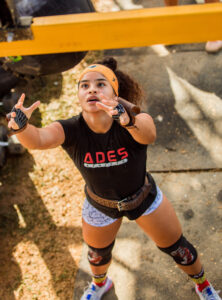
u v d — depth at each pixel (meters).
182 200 3.20
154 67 4.33
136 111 1.57
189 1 4.94
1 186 3.58
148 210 1.99
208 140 3.58
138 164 1.85
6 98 3.98
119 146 1.77
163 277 2.77
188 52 4.42
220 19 1.15
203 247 2.89
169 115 3.82
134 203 1.92
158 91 4.06
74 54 1.98
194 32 1.19
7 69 2.05
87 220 2.07
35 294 2.86
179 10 1.15
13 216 3.35
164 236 2.05
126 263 2.88
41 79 4.30
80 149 1.81
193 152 3.51
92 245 2.16
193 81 4.11
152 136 1.75
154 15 1.15
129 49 4.59
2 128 3.78
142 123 1.69
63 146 1.82
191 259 2.19
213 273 2.74
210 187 3.25
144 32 1.19
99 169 1.83
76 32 1.20
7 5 1.15
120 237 3.03
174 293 2.68
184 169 3.40
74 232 3.17
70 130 1.79
